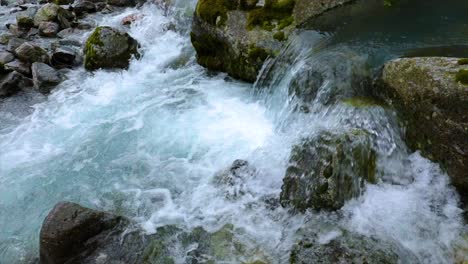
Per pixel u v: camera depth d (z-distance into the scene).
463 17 6.91
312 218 4.95
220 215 5.35
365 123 5.35
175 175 6.16
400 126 5.42
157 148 6.80
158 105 7.94
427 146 5.10
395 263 4.34
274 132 6.65
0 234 5.50
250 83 8.06
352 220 4.84
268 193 5.54
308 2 7.77
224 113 7.42
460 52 5.70
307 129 5.81
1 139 7.37
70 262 4.74
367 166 5.11
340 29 7.17
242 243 4.90
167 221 5.33
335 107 5.77
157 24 11.30
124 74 9.29
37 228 5.56
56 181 6.33
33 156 6.90
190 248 4.93
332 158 4.96
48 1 14.23
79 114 7.96
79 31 11.56
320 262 4.44
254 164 5.95
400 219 4.77
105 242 4.92
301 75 6.52
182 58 9.62
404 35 6.57
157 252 4.89
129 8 13.28
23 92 8.83
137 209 5.60
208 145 6.70
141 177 6.21
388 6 7.68
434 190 4.96
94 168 6.52
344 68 6.20
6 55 9.61
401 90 5.36
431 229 4.61
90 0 13.58
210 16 8.15
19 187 6.26
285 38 7.39
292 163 5.36
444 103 4.71
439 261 4.36
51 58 9.76
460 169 4.74
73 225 4.78
